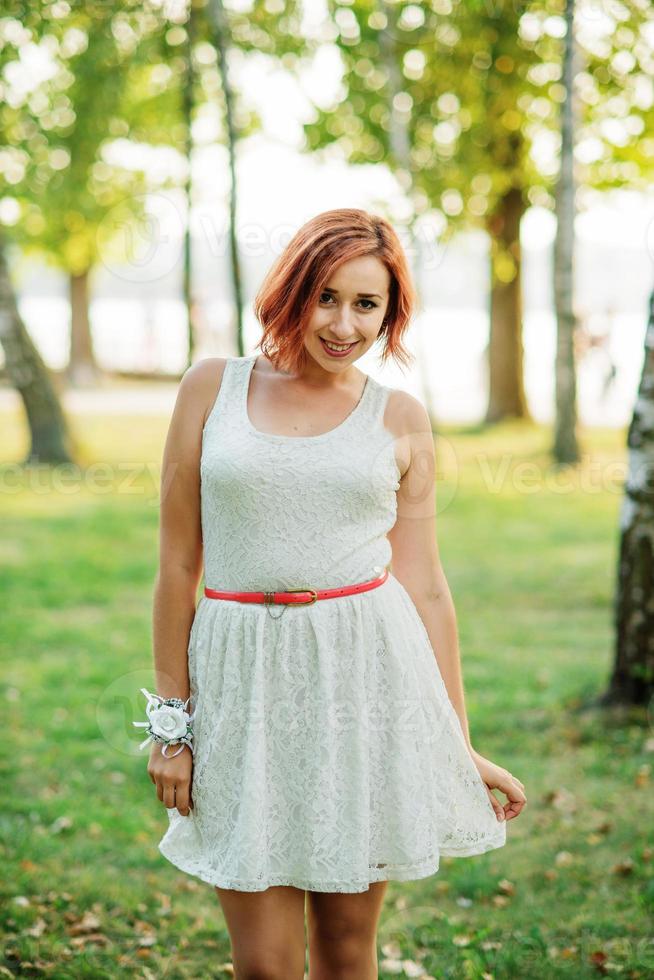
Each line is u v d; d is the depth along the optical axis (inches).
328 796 75.8
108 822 160.4
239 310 319.9
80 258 762.2
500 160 561.9
